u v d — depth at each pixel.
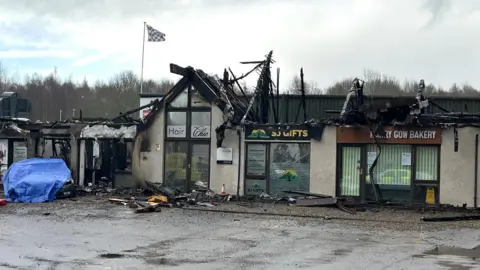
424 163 20.33
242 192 22.20
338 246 12.03
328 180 21.22
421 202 20.22
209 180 22.72
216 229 14.53
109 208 19.08
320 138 21.36
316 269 9.54
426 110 25.39
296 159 21.70
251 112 23.88
